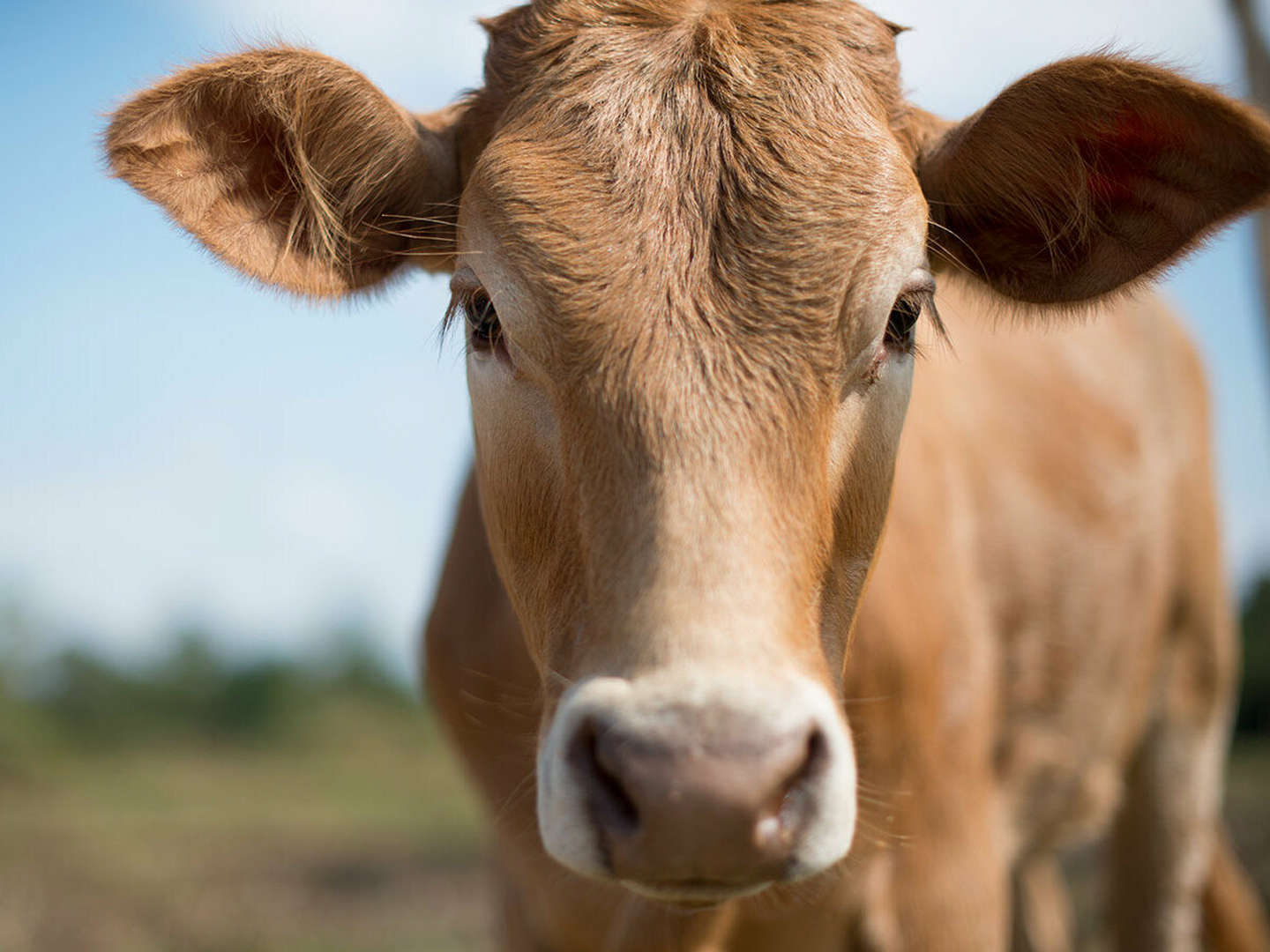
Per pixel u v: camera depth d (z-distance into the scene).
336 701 27.06
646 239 2.58
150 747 23.39
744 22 2.94
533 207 2.66
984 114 3.06
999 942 4.12
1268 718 15.35
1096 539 4.98
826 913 3.56
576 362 2.54
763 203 2.62
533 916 3.88
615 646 2.31
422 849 12.84
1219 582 5.95
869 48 3.05
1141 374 5.57
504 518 2.82
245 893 10.85
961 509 4.26
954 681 3.97
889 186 2.73
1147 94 2.88
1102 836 5.92
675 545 2.32
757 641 2.25
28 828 14.11
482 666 3.67
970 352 4.76
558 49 2.96
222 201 3.03
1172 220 3.07
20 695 22.19
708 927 3.38
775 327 2.53
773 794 2.17
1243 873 8.59
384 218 3.22
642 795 2.14
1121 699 5.30
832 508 2.65
